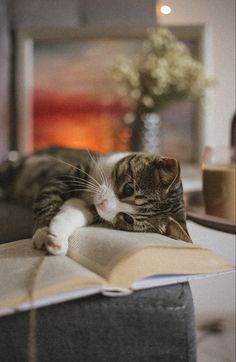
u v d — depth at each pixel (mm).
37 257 628
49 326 533
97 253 590
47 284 497
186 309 545
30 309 505
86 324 536
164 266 547
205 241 1087
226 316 1103
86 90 1939
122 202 867
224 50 1840
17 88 1948
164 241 620
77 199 913
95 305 533
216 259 594
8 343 536
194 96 1794
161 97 1710
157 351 549
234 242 1094
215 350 1024
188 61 1682
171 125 1943
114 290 512
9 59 1935
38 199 899
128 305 536
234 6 1793
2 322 532
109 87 1922
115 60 1905
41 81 1949
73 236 685
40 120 1970
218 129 1898
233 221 867
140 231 791
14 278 545
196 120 1921
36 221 805
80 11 1908
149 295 543
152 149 1787
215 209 943
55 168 1437
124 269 524
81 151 1451
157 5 1806
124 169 922
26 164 1625
